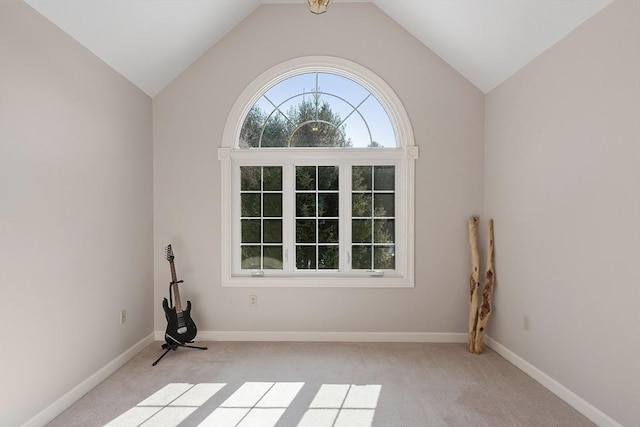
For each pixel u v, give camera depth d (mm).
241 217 4102
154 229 3992
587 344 2477
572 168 2629
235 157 4059
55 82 2510
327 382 2990
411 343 3916
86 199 2846
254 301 3990
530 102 3143
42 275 2381
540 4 2604
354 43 3998
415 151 3953
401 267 4066
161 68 3684
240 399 2717
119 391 2836
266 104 4117
